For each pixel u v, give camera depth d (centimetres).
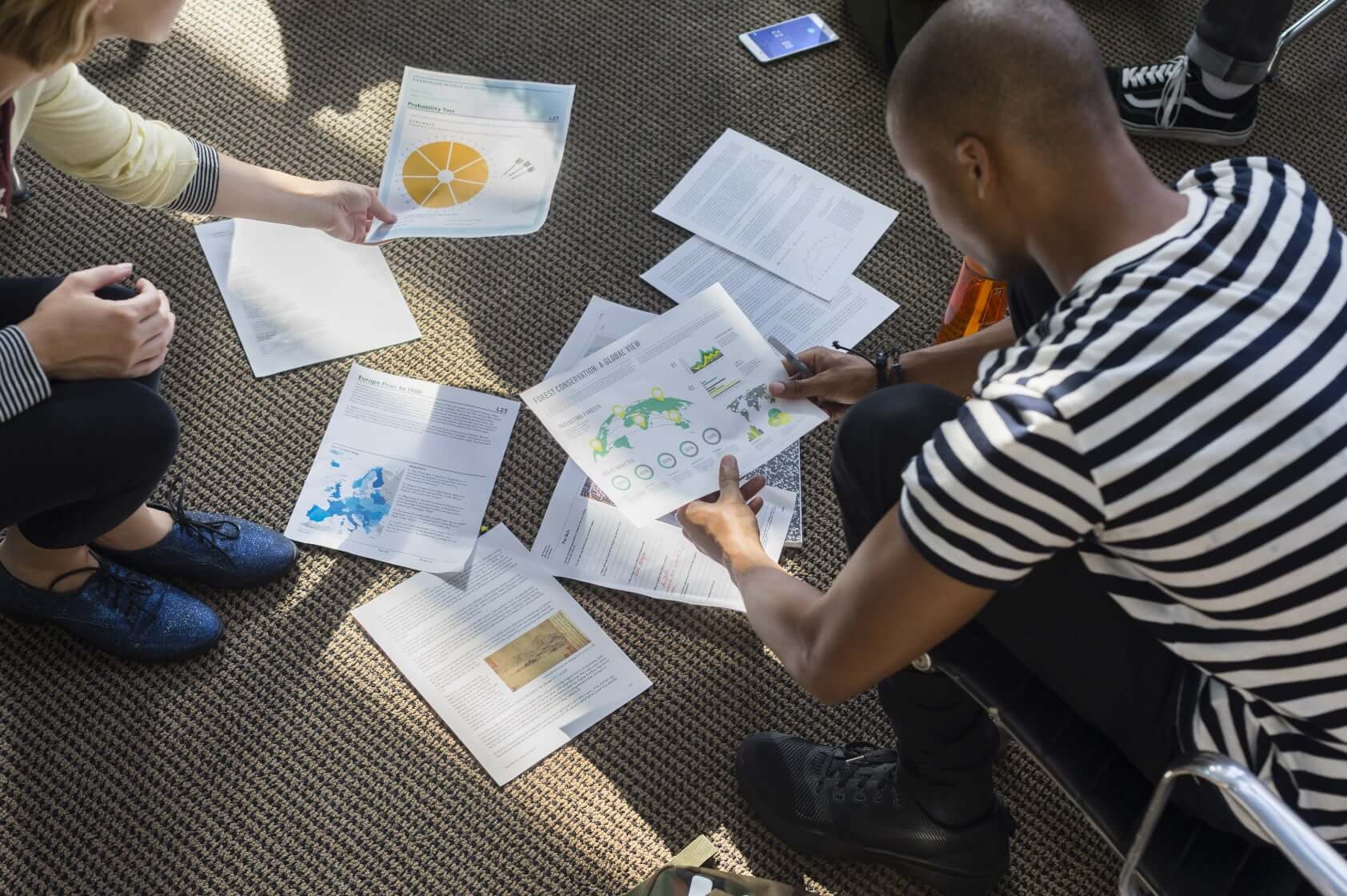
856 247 184
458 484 162
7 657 148
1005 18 82
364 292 175
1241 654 80
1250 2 181
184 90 192
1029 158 84
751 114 198
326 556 157
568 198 186
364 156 188
